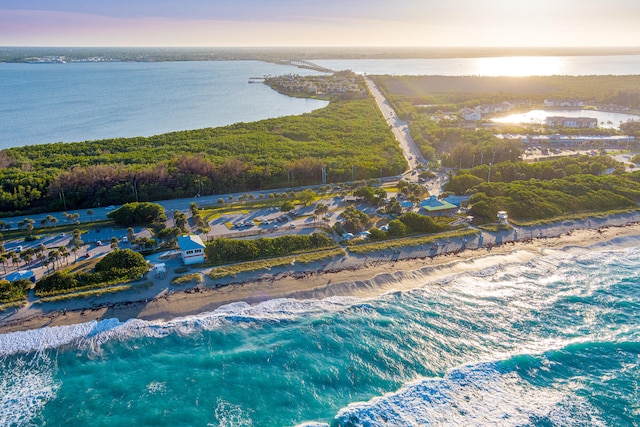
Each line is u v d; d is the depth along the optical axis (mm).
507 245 108875
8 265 95875
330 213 126938
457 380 66062
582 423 58781
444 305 85062
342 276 93375
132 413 60688
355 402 62281
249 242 101375
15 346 72250
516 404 61875
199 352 72125
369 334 76438
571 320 80500
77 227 116938
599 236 114500
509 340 75125
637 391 64062
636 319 80562
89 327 76812
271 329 77688
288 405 61875
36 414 60500
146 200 137250
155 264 95750
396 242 107125
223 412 60781
